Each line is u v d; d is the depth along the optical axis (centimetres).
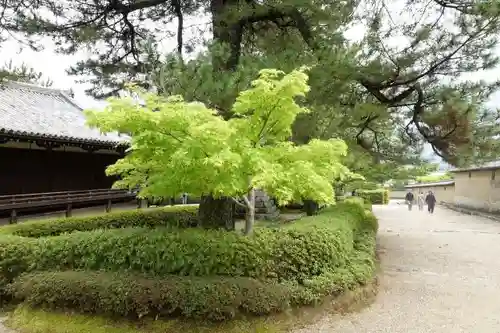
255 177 405
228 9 733
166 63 562
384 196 3622
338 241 594
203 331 439
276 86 443
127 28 966
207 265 489
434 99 841
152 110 436
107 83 953
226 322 452
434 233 1412
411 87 852
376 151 1074
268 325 459
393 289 652
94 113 417
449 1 808
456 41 781
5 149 1295
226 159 386
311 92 668
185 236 509
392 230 1513
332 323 487
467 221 1897
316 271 543
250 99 459
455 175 3088
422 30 783
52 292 483
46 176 1445
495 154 810
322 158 499
